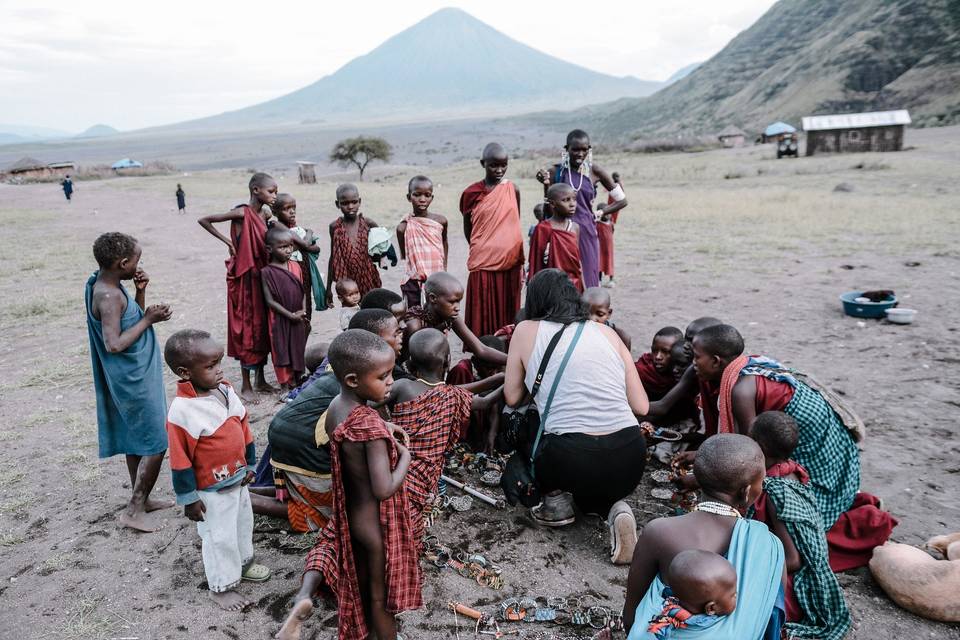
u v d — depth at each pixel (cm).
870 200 2147
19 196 4256
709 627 249
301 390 477
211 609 367
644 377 549
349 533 303
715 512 286
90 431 615
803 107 13725
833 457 378
